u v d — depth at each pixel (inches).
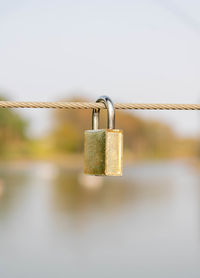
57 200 964.0
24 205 852.6
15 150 3548.2
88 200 979.9
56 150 3700.8
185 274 367.2
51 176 1828.2
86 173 59.4
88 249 467.8
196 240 520.7
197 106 69.4
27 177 1705.2
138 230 596.4
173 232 580.7
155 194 1117.1
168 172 2287.2
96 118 64.3
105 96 62.9
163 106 68.7
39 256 433.1
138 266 394.3
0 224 629.0
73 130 3713.1
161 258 430.0
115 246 488.1
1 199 948.6
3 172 2015.3
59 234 553.6
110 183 1566.2
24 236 538.3
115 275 365.7
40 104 65.4
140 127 4229.8
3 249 463.8
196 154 4594.0
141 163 3592.5
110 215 739.4
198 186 1362.0
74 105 64.4
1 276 354.9
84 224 638.5
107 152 56.0
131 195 1101.7
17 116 3528.5
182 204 901.2
